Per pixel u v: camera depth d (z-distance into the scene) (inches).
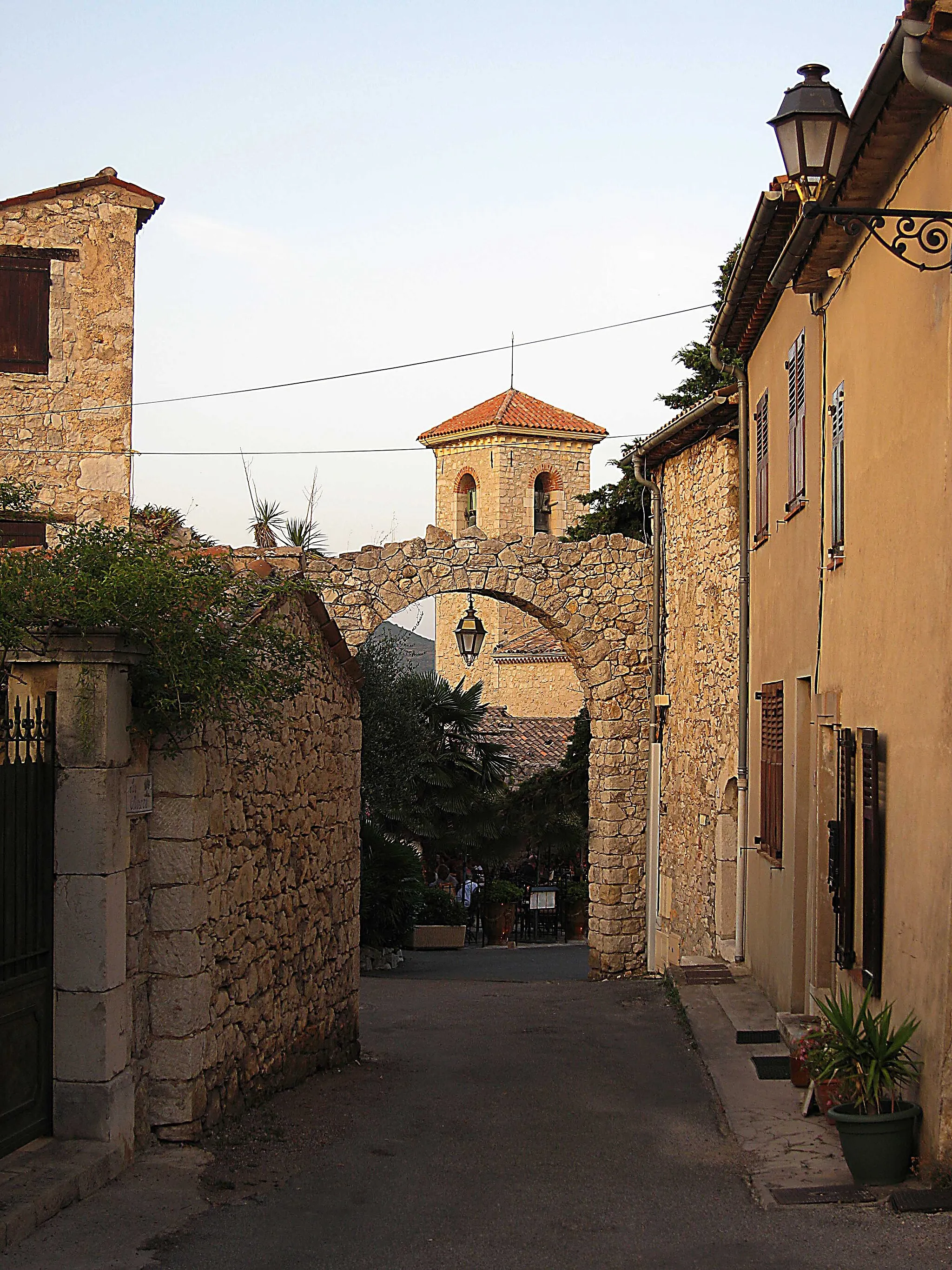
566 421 2126.0
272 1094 350.6
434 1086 386.3
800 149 287.0
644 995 589.9
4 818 249.3
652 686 767.7
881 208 306.8
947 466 255.0
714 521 623.5
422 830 1032.8
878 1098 262.1
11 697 278.8
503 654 1846.7
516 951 1026.7
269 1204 258.1
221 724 303.7
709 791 624.7
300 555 781.3
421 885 899.4
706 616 639.8
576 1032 490.6
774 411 485.7
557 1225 248.2
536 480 2122.3
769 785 484.7
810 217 284.7
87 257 674.2
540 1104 360.2
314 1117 334.0
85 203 676.1
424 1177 282.7
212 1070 301.6
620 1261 226.5
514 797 1110.4
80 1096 261.7
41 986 261.0
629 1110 349.4
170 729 285.6
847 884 330.6
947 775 249.4
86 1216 240.1
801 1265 219.6
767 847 489.4
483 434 2092.8
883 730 301.1
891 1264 217.6
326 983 405.1
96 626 259.0
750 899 532.7
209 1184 265.0
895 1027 280.8
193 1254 227.6
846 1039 269.0
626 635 819.4
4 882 248.8
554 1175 284.4
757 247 421.4
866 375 327.0
